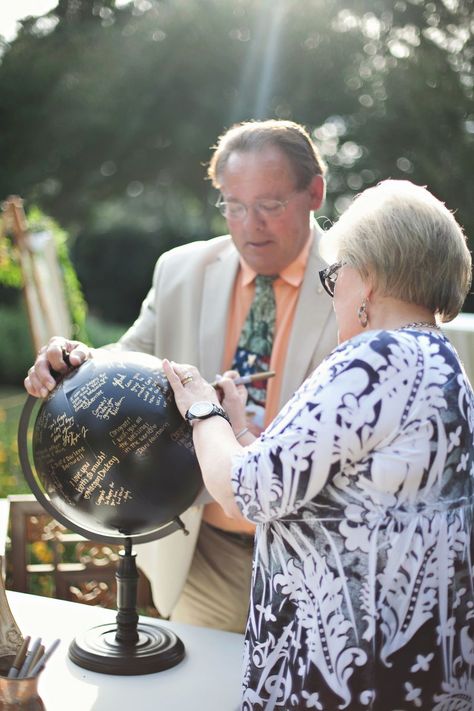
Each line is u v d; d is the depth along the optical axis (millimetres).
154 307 2553
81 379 1732
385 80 13594
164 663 1848
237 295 2434
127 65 14812
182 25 14547
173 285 2494
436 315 1545
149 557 2492
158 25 14680
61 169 15695
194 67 14727
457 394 1437
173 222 17547
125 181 16062
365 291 1508
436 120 13336
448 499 1433
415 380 1394
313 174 2258
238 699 1734
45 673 1811
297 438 1379
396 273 1463
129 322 16531
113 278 16406
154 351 2555
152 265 16391
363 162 14023
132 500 1685
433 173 13078
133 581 1872
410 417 1386
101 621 2076
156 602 2451
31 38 14797
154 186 16594
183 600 2492
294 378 2277
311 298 2303
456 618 1450
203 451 1589
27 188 15461
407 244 1449
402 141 13695
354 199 1600
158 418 1682
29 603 2189
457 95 13148
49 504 1880
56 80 14914
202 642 2006
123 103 15102
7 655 1645
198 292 2455
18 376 12688
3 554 1799
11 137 15242
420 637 1408
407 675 1405
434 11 12969
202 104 14875
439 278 1472
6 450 5125
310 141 2295
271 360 2357
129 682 1791
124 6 14875
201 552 2416
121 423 1657
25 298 3764
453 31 13023
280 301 2363
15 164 15438
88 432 1655
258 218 2197
